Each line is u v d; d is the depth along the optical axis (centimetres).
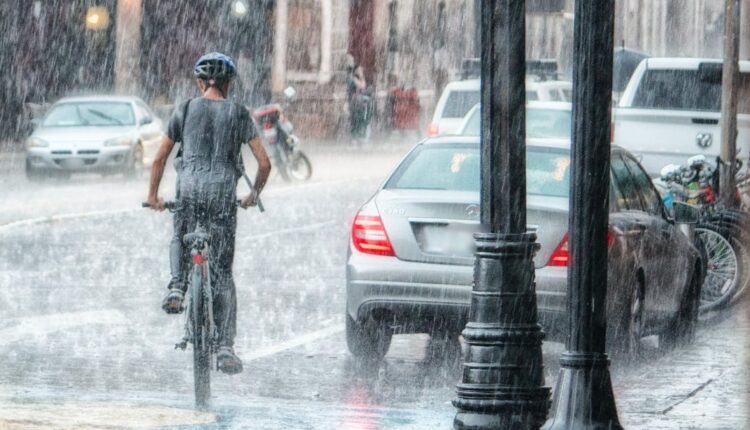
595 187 1789
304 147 10725
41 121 7325
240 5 11075
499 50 1850
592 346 1797
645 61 5138
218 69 2325
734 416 2264
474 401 1866
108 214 5412
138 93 10506
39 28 9831
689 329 3045
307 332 3023
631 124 4959
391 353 2844
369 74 12306
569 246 1812
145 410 2192
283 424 2106
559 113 4862
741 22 5288
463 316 2570
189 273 2322
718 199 3662
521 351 1870
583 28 1786
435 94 12769
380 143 11450
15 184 7012
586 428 1783
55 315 3155
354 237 2653
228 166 2303
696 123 4881
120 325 3050
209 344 2261
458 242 2577
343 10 11931
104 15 10206
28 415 2128
